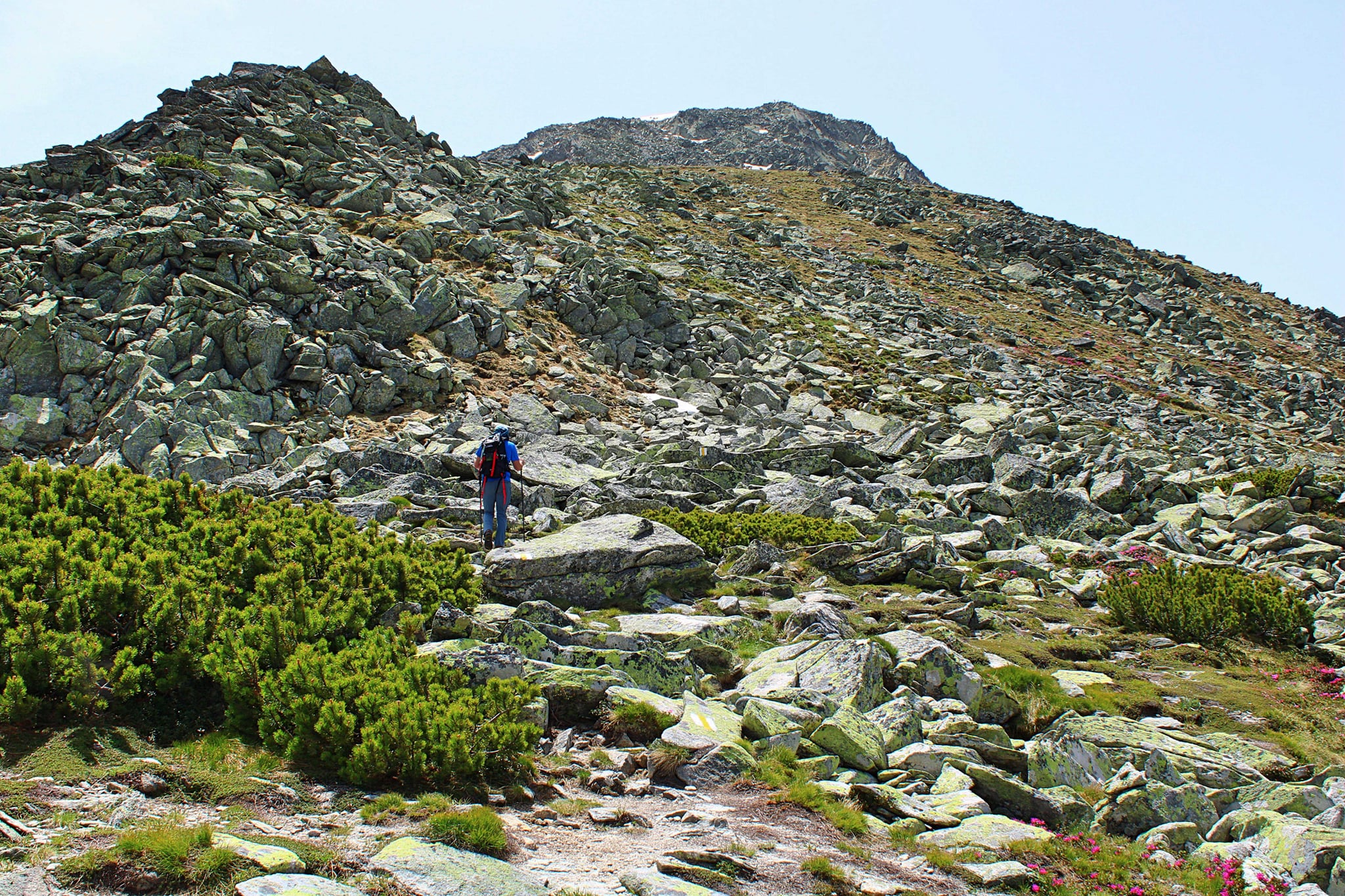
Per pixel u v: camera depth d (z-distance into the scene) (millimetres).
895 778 9375
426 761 7742
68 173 35344
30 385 24734
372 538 13891
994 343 59188
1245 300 92250
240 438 24000
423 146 57281
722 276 56875
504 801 7734
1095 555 20938
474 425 27328
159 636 8859
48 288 26969
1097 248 96250
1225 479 28547
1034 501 23781
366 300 31234
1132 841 8789
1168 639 15914
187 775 7156
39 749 7168
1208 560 20734
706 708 10055
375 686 8258
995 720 11828
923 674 11945
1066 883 7414
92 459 22688
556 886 6129
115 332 26062
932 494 25656
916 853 7668
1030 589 18141
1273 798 9648
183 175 35781
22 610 7961
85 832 5969
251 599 10148
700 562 15656
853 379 41750
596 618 13344
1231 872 7785
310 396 26828
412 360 29828
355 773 7461
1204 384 60219
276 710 8070
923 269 78500
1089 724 11102
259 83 53094
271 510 13281
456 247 40875
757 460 26094
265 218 35500
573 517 19109
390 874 5816
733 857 6828
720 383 38000
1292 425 54656
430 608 11688
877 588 17016
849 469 27109
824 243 83688
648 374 37531
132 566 9570
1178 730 11758
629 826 7523
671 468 23594
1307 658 15312
